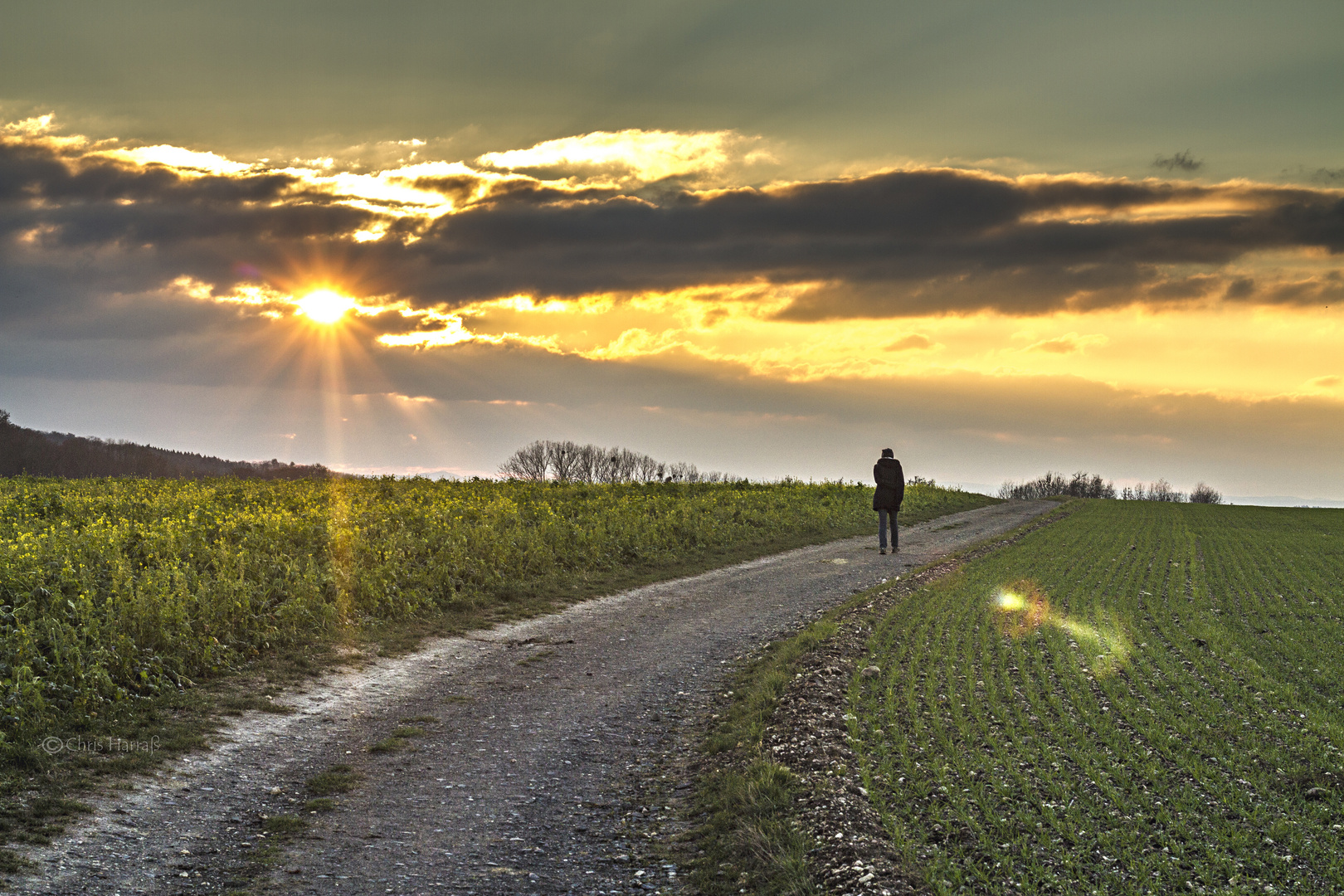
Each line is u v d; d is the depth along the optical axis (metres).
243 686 11.31
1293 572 23.23
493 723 10.71
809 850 6.90
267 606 14.06
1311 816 7.57
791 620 16.75
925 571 21.77
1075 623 15.78
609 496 30.95
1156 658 13.32
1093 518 42.28
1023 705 10.77
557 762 9.41
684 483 40.84
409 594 16.39
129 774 8.23
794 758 8.87
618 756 9.67
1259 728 10.00
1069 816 7.47
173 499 22.28
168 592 12.22
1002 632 14.90
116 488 27.38
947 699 10.96
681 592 19.95
